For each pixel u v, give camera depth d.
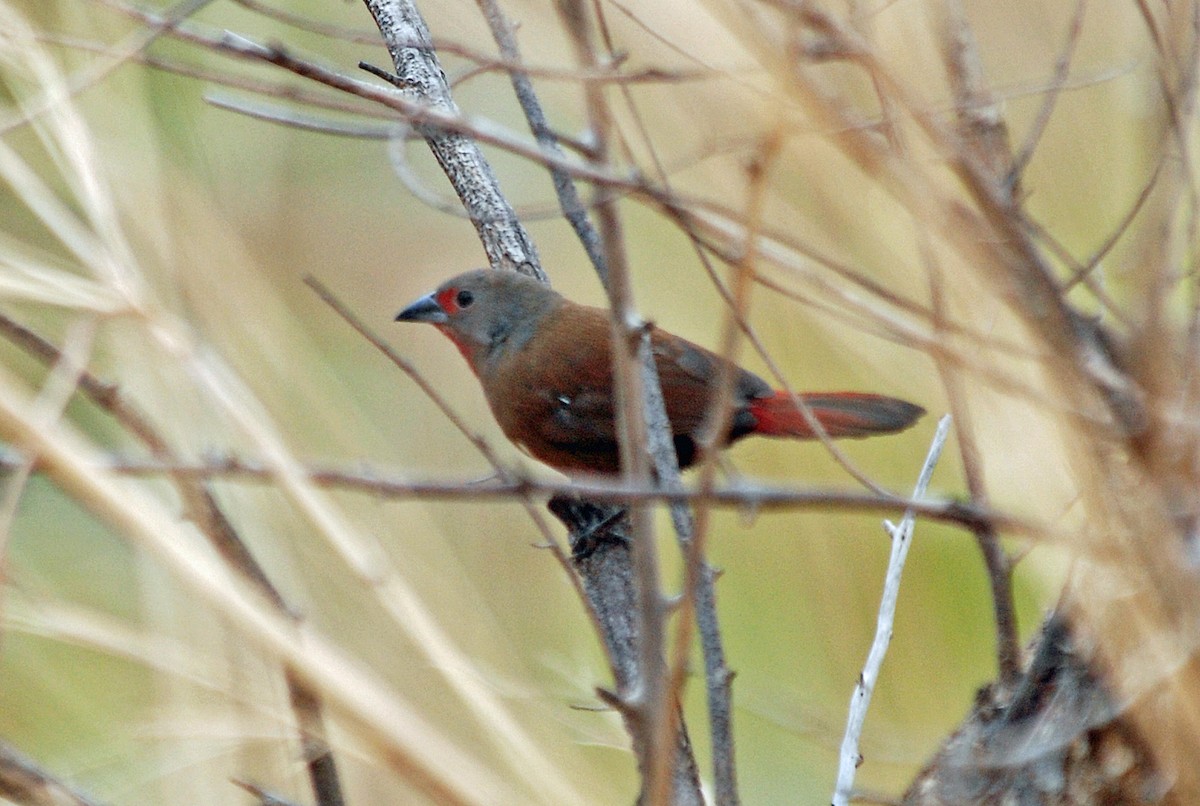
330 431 6.41
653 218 9.46
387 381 10.93
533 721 5.12
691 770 4.90
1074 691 4.53
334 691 3.83
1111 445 3.78
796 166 4.41
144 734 4.59
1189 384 3.81
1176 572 3.72
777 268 4.65
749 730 8.61
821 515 8.66
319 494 4.41
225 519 4.78
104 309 4.49
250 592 3.95
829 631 8.48
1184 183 4.03
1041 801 4.52
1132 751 4.26
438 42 4.46
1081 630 4.39
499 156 11.56
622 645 7.00
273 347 6.42
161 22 4.52
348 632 5.29
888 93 4.07
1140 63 4.76
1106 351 4.05
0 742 4.12
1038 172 5.51
